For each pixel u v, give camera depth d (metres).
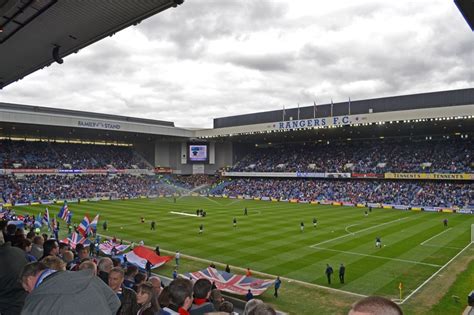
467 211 65.81
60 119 77.88
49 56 12.86
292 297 24.05
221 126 107.56
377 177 83.31
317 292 24.91
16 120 72.50
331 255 34.38
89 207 71.44
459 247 37.72
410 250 36.34
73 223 51.88
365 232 45.69
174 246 38.25
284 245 38.41
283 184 97.25
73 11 9.67
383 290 25.22
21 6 9.25
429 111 66.88
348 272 29.22
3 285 5.66
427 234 44.59
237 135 96.31
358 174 85.38
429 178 77.25
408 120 69.00
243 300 23.08
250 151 116.88
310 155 103.81
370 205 75.94
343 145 104.50
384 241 40.44
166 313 4.61
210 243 39.50
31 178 86.56
